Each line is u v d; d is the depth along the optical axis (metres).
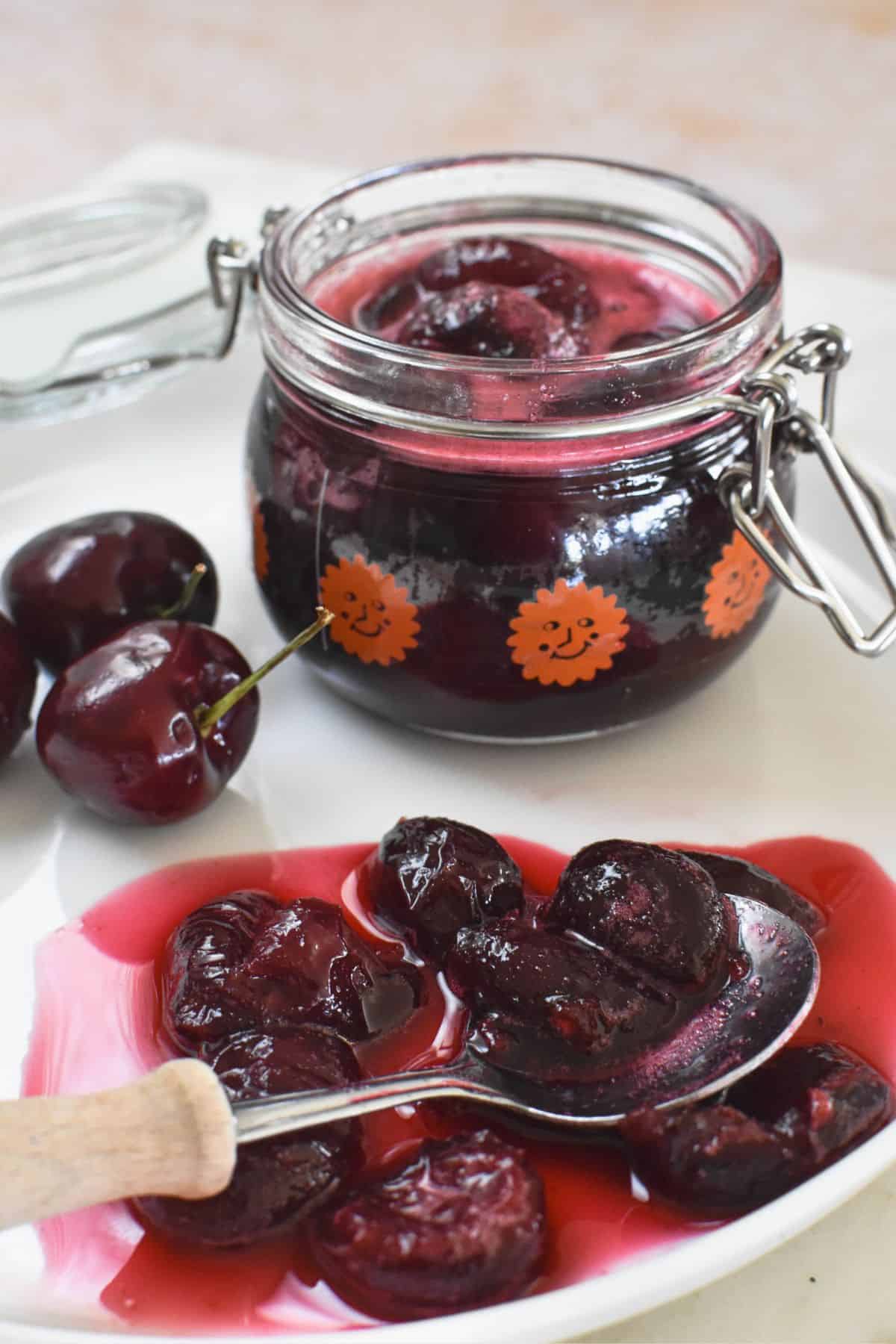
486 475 0.29
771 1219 0.25
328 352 0.29
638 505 0.29
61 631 0.32
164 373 0.37
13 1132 0.24
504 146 0.70
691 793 0.32
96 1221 0.26
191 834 0.31
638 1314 0.25
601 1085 0.26
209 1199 0.25
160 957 0.29
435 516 0.29
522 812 0.31
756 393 0.30
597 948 0.27
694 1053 0.26
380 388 0.29
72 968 0.29
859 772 0.32
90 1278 0.25
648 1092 0.26
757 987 0.27
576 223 0.34
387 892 0.29
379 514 0.30
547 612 0.30
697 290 0.32
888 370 0.40
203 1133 0.24
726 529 0.30
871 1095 0.26
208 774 0.30
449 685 0.30
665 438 0.29
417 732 0.33
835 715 0.33
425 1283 0.24
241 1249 0.25
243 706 0.31
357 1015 0.27
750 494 0.29
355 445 0.30
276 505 0.31
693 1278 0.24
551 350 0.30
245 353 0.40
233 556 0.37
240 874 0.30
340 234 0.33
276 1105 0.25
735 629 0.31
